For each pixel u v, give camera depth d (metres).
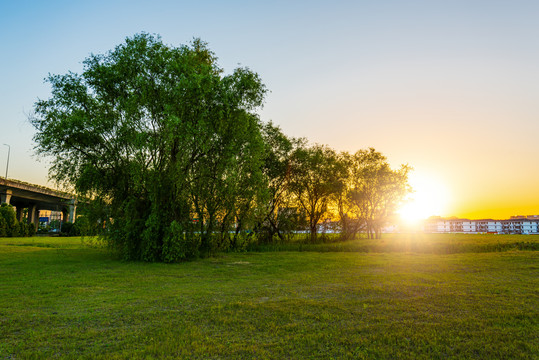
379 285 12.38
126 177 22.20
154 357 5.63
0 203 71.25
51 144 21.00
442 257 24.12
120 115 21.92
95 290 11.64
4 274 15.37
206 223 24.61
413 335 6.58
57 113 21.50
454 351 5.81
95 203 22.39
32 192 77.25
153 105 21.53
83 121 20.52
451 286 11.90
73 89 22.20
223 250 28.61
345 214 45.88
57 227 104.75
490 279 13.52
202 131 20.86
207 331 7.02
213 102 22.02
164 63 21.83
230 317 7.98
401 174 46.84
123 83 22.27
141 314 8.35
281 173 36.03
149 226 20.73
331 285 12.48
